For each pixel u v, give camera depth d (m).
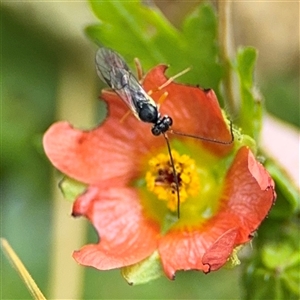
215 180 0.06
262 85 0.08
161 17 0.06
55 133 0.06
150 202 0.06
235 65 0.06
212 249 0.05
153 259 0.05
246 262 0.06
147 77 0.06
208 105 0.05
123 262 0.05
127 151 0.06
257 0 0.08
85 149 0.06
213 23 0.06
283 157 0.06
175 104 0.06
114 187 0.06
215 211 0.06
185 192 0.06
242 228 0.05
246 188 0.05
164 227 0.06
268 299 0.06
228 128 0.05
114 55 0.06
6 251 0.06
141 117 0.05
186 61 0.06
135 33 0.06
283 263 0.06
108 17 0.06
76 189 0.06
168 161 0.06
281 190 0.06
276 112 0.08
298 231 0.06
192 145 0.06
